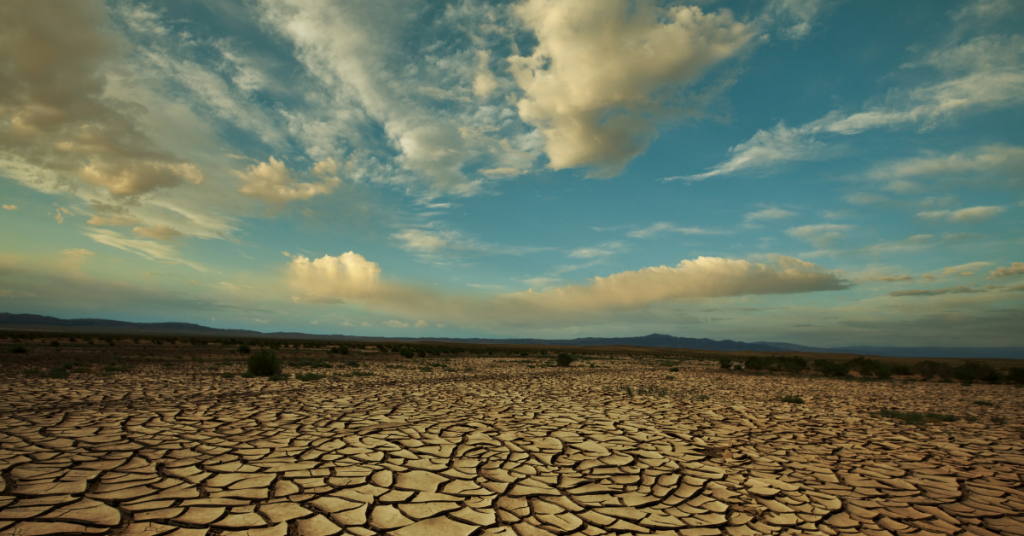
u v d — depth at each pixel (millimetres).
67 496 3729
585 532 3484
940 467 5676
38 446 5219
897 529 3762
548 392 13109
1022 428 8562
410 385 13953
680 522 3764
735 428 7953
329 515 3582
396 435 6555
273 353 15875
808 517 3971
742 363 39906
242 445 5672
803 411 10250
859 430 8039
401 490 4254
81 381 11453
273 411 8211
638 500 4250
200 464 4809
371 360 28781
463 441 6336
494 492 4312
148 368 16344
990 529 3822
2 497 3637
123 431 6148
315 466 4895
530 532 3432
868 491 4715
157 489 3998
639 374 23094
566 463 5414
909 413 10125
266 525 3322
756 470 5371
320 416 7883
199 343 46062
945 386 19609
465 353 50312
